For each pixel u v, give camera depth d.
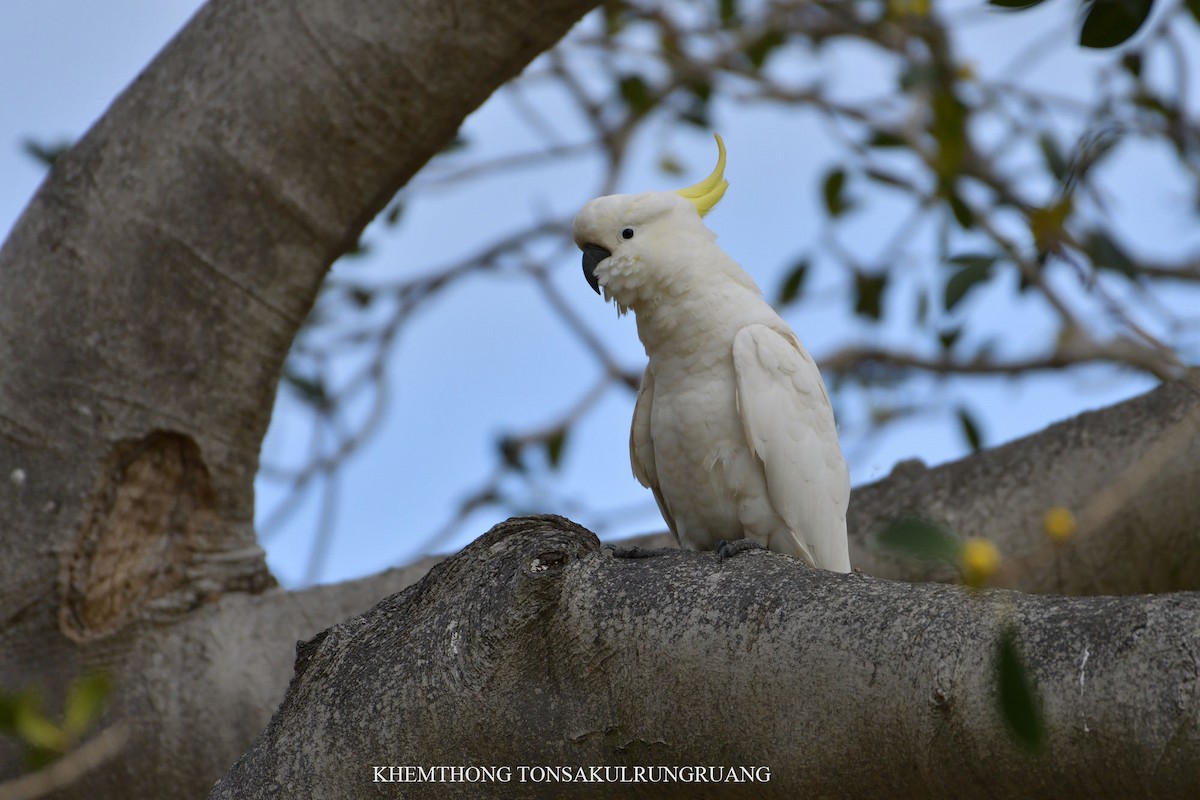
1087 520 5.30
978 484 9.31
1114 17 6.50
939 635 4.68
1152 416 9.07
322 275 8.75
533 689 5.41
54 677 8.20
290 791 5.75
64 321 8.27
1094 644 4.35
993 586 5.12
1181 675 4.17
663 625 5.21
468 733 5.50
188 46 8.45
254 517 8.99
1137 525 8.78
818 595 5.06
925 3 12.20
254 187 8.34
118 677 8.30
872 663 4.75
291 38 8.28
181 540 8.65
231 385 8.55
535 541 5.64
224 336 8.45
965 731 4.53
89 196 8.34
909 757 4.67
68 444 8.27
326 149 8.40
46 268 8.33
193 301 8.38
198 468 8.59
